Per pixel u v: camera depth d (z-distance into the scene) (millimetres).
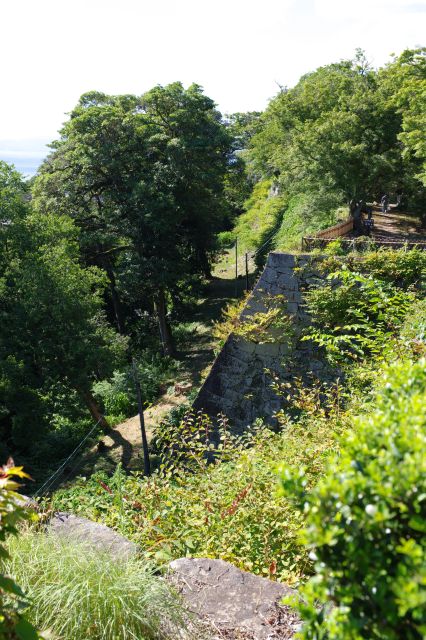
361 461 2135
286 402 11109
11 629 2293
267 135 34719
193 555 4469
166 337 29875
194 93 30922
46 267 21984
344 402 7613
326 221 25531
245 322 11508
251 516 4887
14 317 21203
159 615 3309
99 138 28750
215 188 31484
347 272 8156
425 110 19125
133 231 28703
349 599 1895
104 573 3348
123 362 28141
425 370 2793
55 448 22594
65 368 21703
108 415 24859
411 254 10133
